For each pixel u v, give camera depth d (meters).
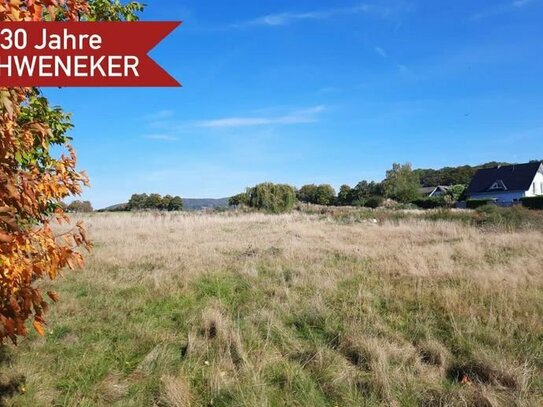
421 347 5.14
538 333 5.35
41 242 2.75
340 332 5.52
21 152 2.59
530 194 56.12
